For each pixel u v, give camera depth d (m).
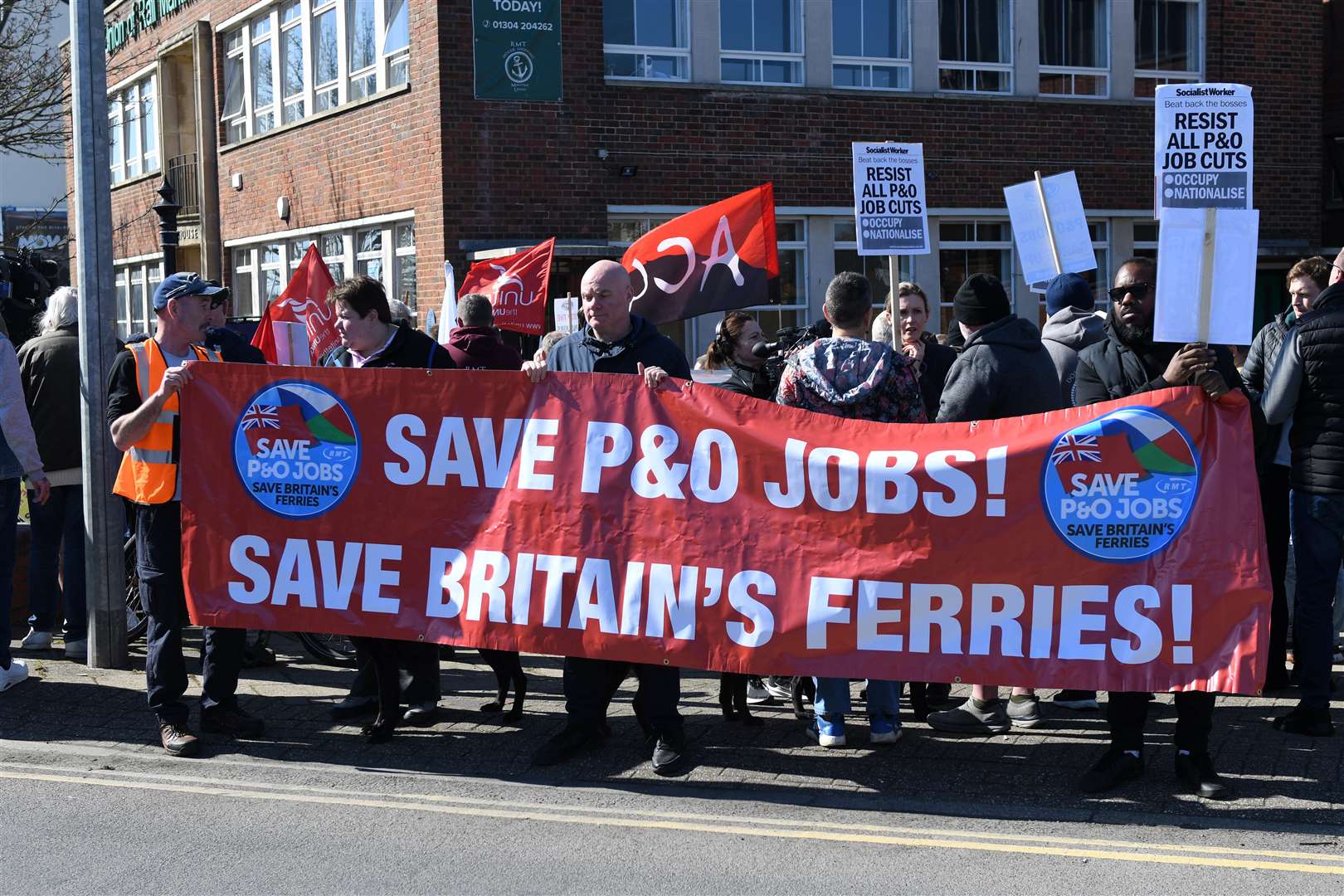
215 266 22.52
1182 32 19.38
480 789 5.71
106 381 7.50
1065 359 7.19
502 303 10.52
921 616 5.58
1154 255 19.47
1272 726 6.33
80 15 7.49
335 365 6.48
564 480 5.95
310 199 19.27
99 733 6.50
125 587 7.69
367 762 6.09
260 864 4.85
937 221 18.16
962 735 6.39
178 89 24.88
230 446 6.23
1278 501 6.82
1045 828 5.16
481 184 15.98
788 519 5.71
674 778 5.82
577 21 16.22
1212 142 5.11
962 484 5.53
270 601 6.24
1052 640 5.45
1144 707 5.59
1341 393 6.02
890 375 5.84
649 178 16.73
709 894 4.56
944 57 18.14
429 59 15.93
